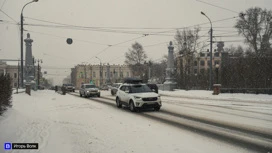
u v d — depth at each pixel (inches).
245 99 894.4
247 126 359.9
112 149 237.6
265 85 1095.6
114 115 472.1
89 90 1054.4
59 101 785.6
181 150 236.7
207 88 1464.1
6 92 380.8
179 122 395.2
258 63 1131.3
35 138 262.5
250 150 240.1
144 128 341.7
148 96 534.9
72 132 308.7
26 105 565.0
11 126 288.0
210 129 338.3
